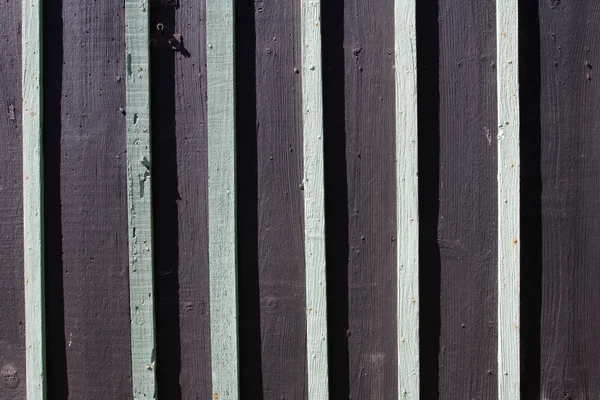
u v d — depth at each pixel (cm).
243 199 216
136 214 215
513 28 213
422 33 215
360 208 215
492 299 214
